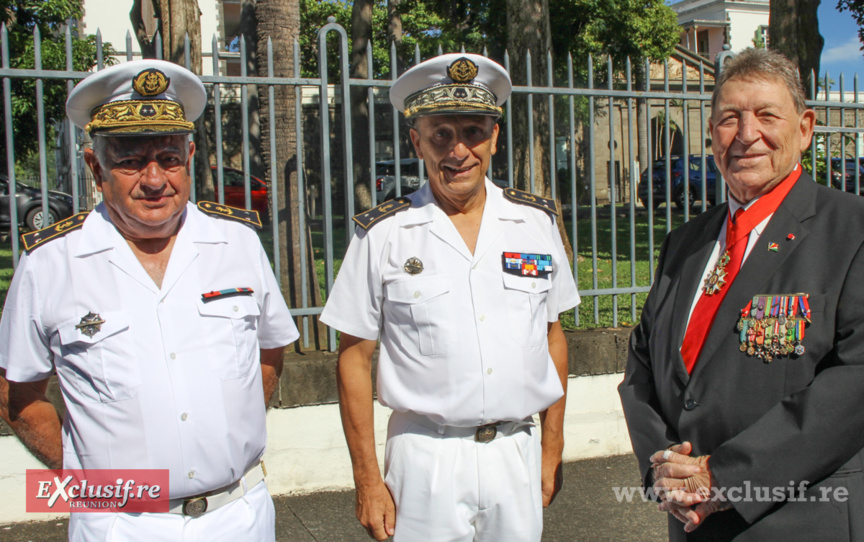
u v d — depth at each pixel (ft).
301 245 13.09
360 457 7.35
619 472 13.66
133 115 6.09
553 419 7.78
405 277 7.14
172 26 17.98
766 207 6.63
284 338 7.46
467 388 6.93
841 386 5.63
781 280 6.20
